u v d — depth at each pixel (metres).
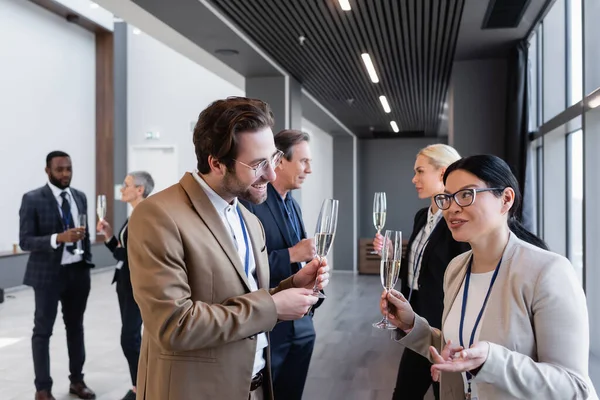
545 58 5.11
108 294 8.65
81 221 3.80
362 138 13.24
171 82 12.71
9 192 9.53
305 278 1.74
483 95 5.70
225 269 1.48
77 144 11.52
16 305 7.67
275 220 2.56
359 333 6.06
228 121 1.46
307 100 8.07
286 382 2.57
